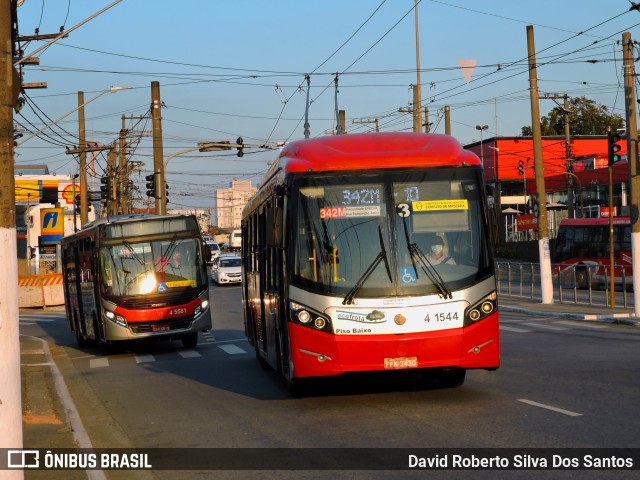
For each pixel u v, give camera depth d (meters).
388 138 11.77
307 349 10.78
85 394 15.14
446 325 10.77
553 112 97.19
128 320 21.53
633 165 24.81
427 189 11.12
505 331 22.59
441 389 12.35
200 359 19.89
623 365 14.32
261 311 14.95
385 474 7.58
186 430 10.65
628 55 24.75
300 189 11.12
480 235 11.10
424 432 9.30
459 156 11.31
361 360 10.67
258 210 15.35
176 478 8.11
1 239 6.86
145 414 12.30
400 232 10.97
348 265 10.86
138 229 22.05
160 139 38.94
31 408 13.41
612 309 28.25
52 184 69.00
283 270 11.32
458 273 10.91
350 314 10.72
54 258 55.00
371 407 11.16
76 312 25.61
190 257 22.25
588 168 76.31
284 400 12.41
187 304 21.97
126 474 8.46
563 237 43.81
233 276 54.97
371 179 11.12
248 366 17.62
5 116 7.21
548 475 7.22
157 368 18.62
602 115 96.56
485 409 10.51
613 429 8.92
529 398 11.15
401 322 10.70
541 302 33.28
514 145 84.62
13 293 6.86
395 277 10.82
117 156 60.81
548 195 78.12
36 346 26.81
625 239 39.50
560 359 15.58
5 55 7.31
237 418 11.19
